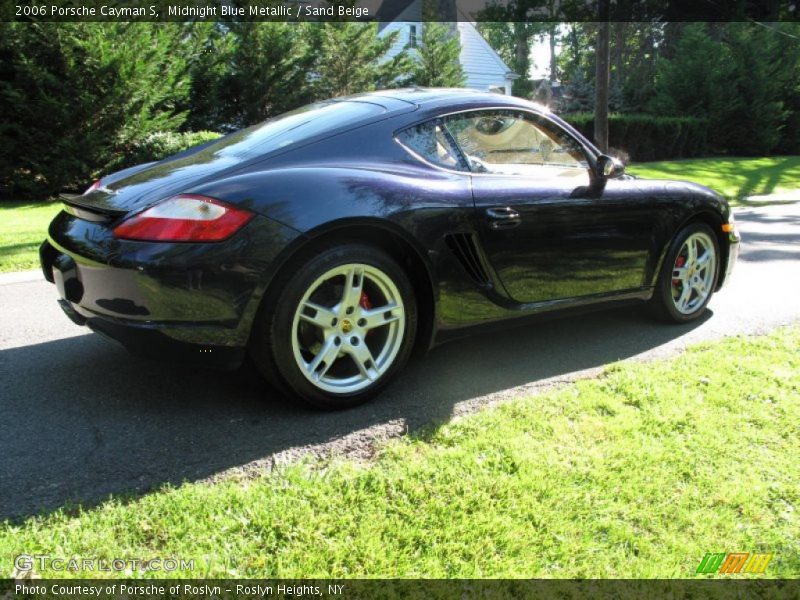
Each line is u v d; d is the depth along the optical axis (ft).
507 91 104.42
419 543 5.92
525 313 10.68
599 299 11.72
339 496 6.62
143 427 8.45
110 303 8.00
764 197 46.32
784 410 8.80
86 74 40.01
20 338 12.22
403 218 8.93
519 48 180.34
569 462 7.36
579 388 9.59
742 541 6.12
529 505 6.52
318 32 63.46
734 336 12.37
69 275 8.63
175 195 8.02
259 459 7.61
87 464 7.45
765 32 86.43
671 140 76.23
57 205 36.86
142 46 42.01
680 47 89.56
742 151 88.69
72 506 6.49
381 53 69.77
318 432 8.34
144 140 43.14
